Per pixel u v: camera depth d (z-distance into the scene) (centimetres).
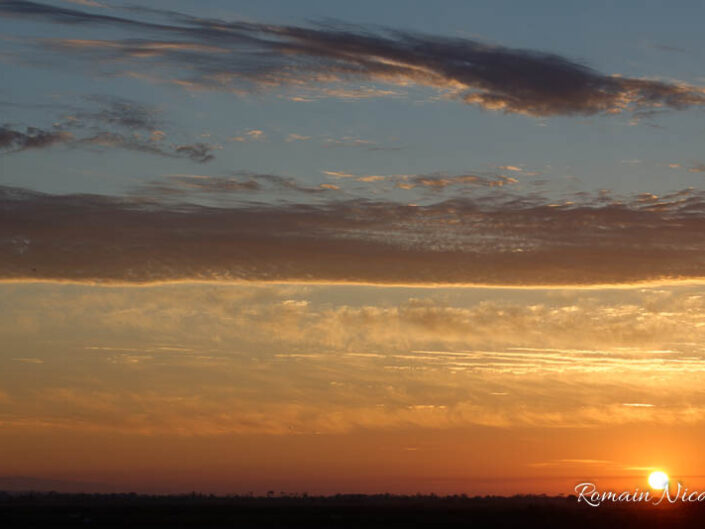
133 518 6869
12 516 6919
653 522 7131
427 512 7906
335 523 6806
